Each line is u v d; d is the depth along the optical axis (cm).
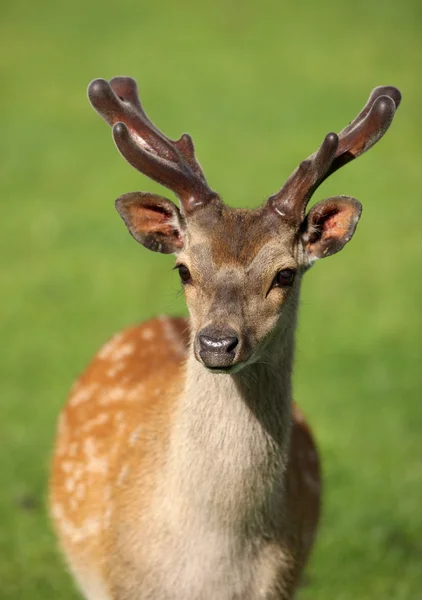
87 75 4303
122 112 1009
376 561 1438
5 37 4819
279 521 993
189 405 958
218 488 948
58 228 2822
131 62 4494
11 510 1538
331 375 2028
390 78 4288
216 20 5175
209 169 3250
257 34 4944
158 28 5006
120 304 2352
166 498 980
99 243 2731
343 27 5047
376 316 2319
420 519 1537
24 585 1359
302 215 945
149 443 1034
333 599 1357
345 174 3309
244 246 911
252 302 902
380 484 1623
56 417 1838
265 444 951
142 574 994
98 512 1082
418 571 1422
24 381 1981
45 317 2278
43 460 1689
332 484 1623
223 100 4006
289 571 1012
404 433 1797
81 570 1126
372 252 2711
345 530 1503
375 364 2078
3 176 3225
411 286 2495
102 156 3422
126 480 1033
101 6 5356
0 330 2203
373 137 975
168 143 999
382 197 3108
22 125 3706
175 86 4169
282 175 3219
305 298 2422
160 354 1212
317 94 4088
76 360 2072
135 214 986
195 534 966
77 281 2486
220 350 860
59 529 1178
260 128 3697
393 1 5409
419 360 2100
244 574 979
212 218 931
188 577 973
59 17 5141
